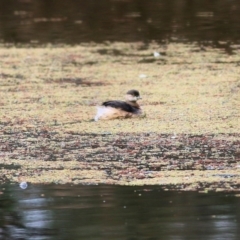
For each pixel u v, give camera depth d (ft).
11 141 48.52
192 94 61.82
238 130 49.98
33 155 45.01
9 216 35.27
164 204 36.09
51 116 55.62
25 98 62.03
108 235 32.73
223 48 83.05
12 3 110.22
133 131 50.49
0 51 84.99
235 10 102.89
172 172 40.91
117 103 54.65
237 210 35.12
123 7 106.52
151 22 98.43
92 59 79.05
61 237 32.58
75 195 37.65
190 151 45.01
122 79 68.95
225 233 32.60
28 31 95.55
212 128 50.70
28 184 39.50
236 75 68.90
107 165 42.55
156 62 76.48
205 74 69.67
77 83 67.82
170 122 52.75
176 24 96.99
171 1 108.78
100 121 53.83
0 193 38.17
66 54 82.28
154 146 46.37
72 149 46.21
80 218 34.65
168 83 66.44
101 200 36.81
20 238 32.86
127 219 34.35
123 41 89.40
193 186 38.50
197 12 102.73
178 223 33.76
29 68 75.10
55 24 98.94
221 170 41.11
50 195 37.70
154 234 32.73
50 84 67.62
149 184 38.99
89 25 97.91
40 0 110.22
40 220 34.65
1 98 62.13
